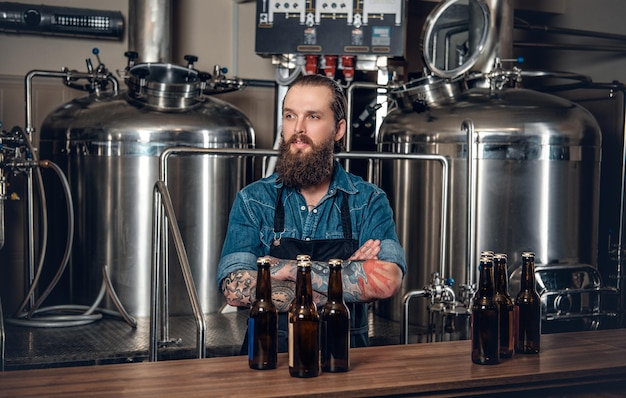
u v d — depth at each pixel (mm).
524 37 5340
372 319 3926
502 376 1663
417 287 3766
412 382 1602
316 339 1640
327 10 4133
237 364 1740
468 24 3844
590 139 3750
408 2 4883
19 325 3449
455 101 3795
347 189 2342
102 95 3881
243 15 4691
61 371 1658
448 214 3621
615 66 4801
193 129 3680
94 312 3707
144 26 4012
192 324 3582
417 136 3695
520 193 3594
